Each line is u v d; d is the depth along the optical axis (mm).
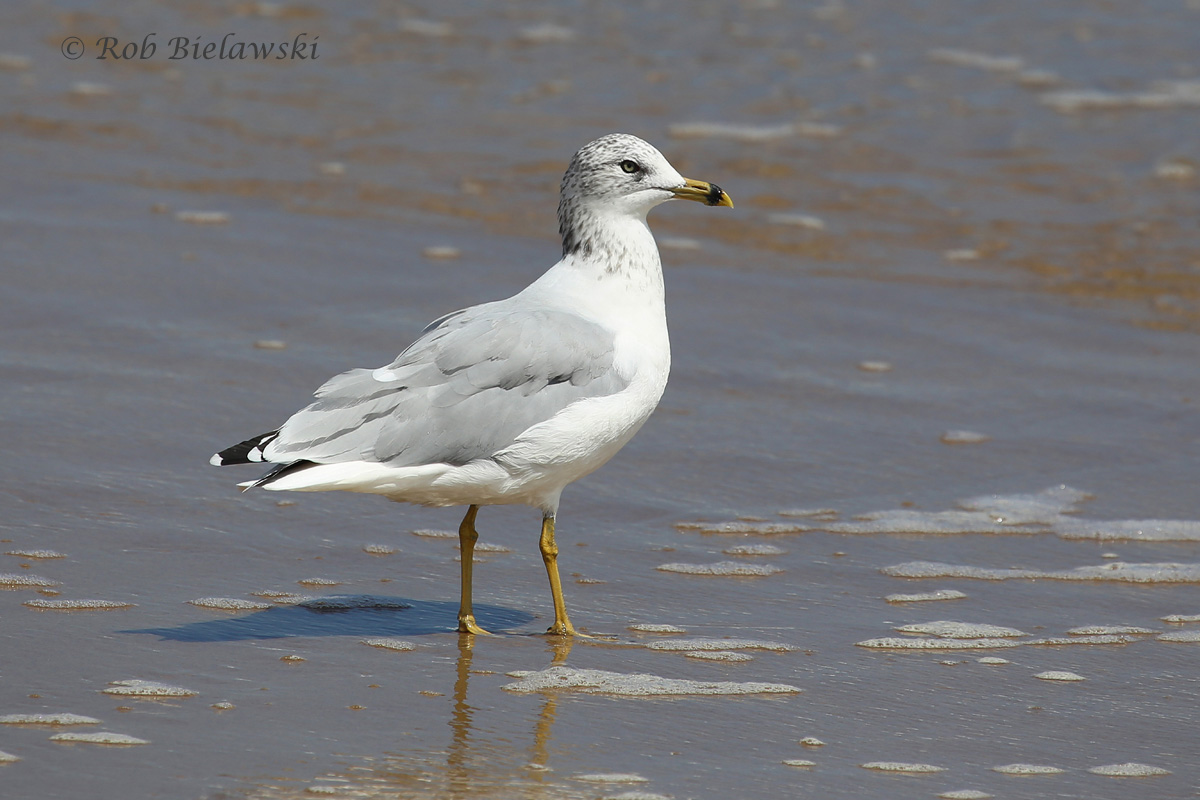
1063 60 31016
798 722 8719
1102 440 15008
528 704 8820
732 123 26984
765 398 15867
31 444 13117
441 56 30188
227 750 7910
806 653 9945
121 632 9609
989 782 7961
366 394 9742
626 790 7684
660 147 25562
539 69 29641
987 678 9562
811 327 18172
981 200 23719
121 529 11523
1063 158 25625
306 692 8828
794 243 21578
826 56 31047
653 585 11289
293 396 14820
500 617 10523
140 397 14492
